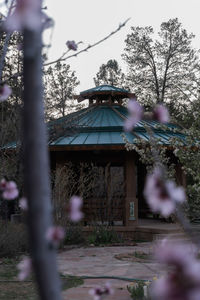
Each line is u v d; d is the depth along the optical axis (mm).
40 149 1143
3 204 12102
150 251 11273
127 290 7121
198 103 9727
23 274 1430
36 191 1117
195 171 9570
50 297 1087
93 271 8914
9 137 12477
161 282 864
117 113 17469
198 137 9352
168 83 34312
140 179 19078
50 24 1564
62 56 3221
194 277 836
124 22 3328
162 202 1104
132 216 15039
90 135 15727
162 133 16016
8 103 13391
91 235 13758
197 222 10367
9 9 2637
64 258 10688
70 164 15797
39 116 1163
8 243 10289
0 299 6609
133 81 35594
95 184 14992
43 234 1102
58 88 35438
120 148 14672
